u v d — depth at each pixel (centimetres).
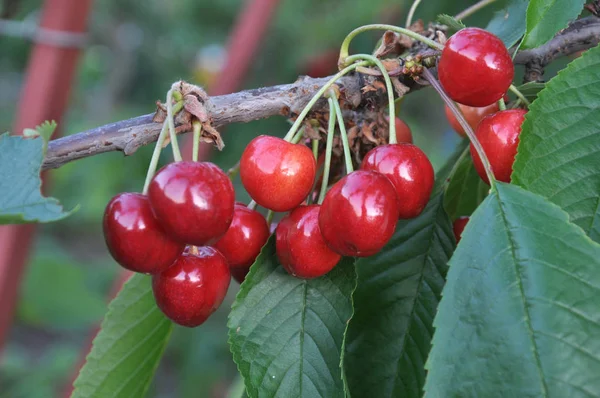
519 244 30
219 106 34
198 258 34
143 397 40
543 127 32
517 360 29
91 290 108
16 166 30
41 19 53
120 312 38
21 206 29
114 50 171
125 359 39
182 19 148
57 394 97
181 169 31
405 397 35
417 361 35
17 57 161
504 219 31
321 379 33
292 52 87
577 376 29
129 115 152
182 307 33
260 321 34
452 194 41
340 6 80
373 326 36
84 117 149
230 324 33
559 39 38
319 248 33
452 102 34
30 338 134
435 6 55
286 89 35
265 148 34
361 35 75
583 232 30
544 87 33
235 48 68
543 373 29
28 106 53
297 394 33
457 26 38
